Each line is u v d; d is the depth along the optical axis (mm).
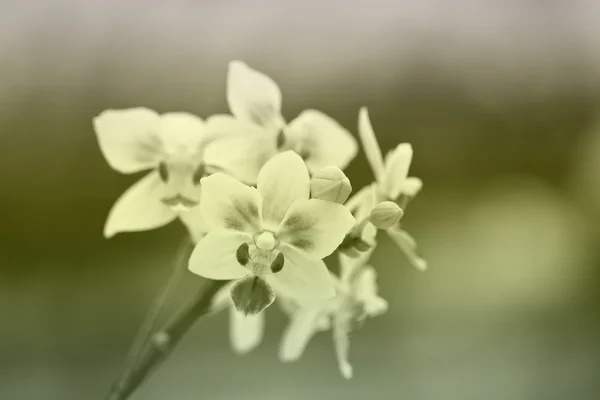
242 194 361
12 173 445
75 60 446
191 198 379
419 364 469
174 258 447
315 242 364
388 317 468
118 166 380
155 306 428
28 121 444
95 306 452
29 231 448
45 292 450
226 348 460
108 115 377
